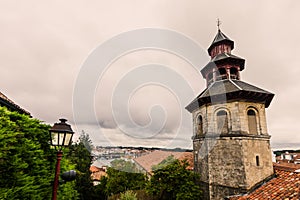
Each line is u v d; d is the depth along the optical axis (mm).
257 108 11055
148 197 11367
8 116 5289
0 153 4422
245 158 10047
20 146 5176
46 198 6020
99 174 20859
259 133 10766
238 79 12242
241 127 10445
